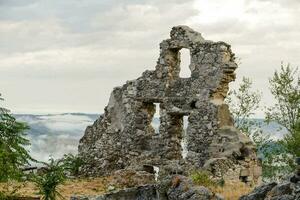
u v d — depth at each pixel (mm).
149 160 37188
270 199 19500
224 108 35062
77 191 32000
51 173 27922
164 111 37062
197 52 36125
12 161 23250
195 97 35844
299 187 18953
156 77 37656
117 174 33969
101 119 39812
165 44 37438
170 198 23578
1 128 23156
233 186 28297
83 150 39781
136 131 38125
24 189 30422
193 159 35312
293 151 40062
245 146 33875
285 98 43156
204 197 22844
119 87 39406
